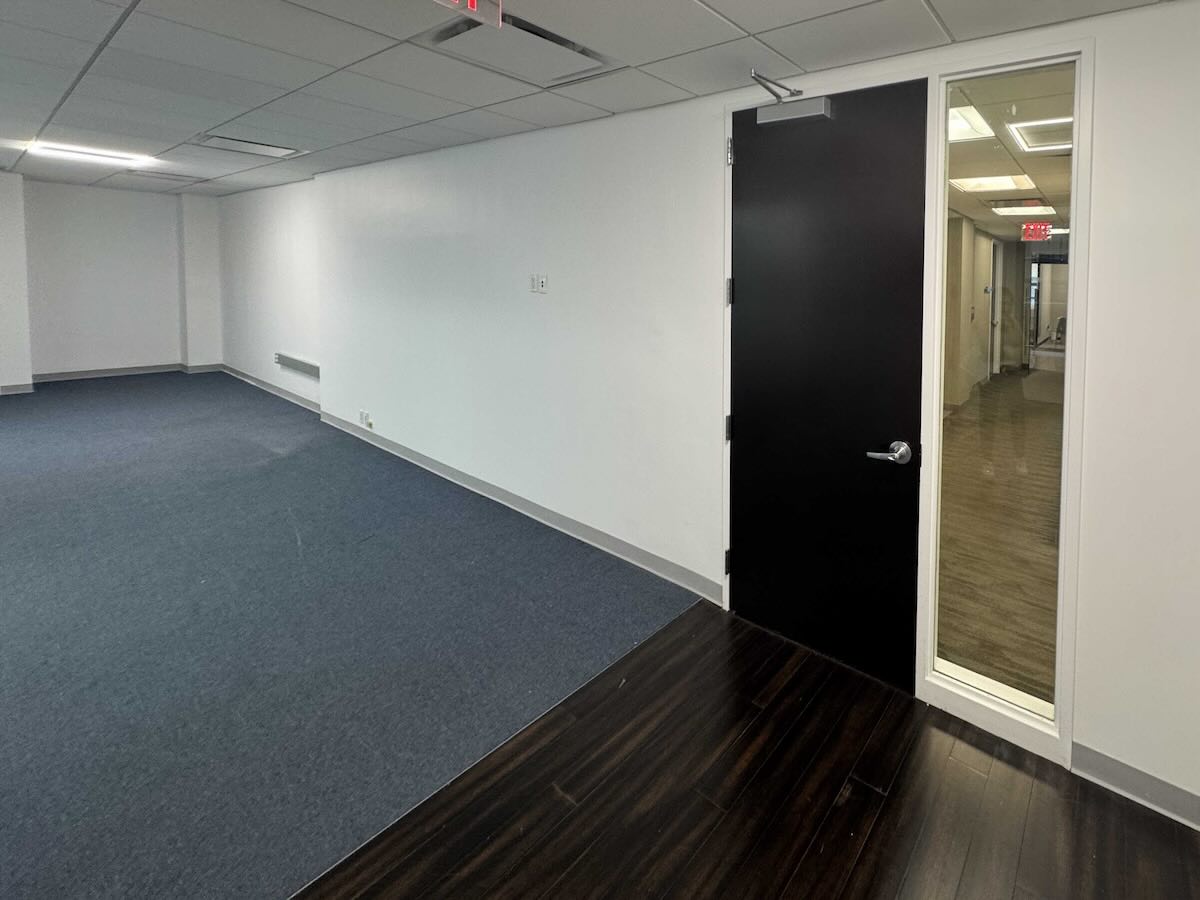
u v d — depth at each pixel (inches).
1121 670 83.3
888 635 105.7
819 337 109.1
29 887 69.1
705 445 130.0
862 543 107.7
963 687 98.1
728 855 74.6
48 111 149.6
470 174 179.3
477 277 182.5
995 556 105.1
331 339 259.3
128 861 72.6
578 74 111.0
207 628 120.6
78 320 350.6
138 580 138.5
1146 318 78.3
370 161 214.4
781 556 119.1
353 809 80.5
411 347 214.4
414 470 216.7
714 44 94.9
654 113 131.0
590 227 147.9
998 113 93.8
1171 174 75.4
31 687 102.4
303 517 175.8
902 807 81.5
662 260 133.2
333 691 103.3
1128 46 76.9
